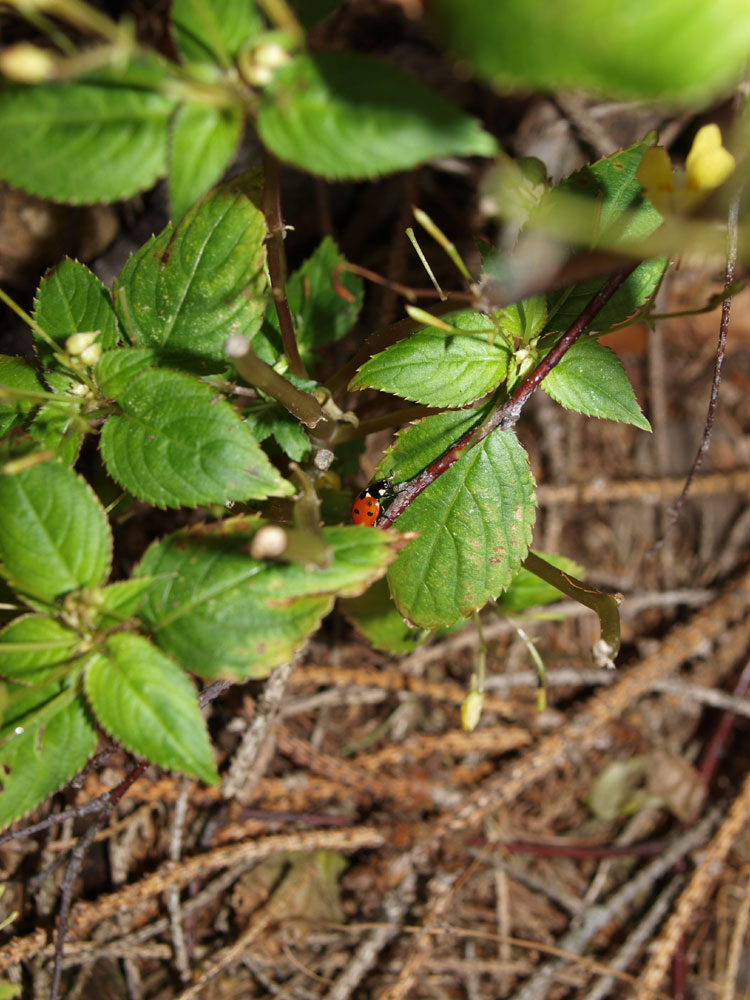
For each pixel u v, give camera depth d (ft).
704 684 1.24
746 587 1.24
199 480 0.79
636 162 0.83
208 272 0.85
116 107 0.69
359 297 0.98
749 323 1.41
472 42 0.61
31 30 1.12
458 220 1.25
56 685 0.78
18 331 1.08
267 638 0.76
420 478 0.84
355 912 1.08
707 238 0.70
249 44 0.68
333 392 0.88
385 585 0.96
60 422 0.82
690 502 1.34
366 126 0.67
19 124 0.69
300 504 0.76
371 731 1.16
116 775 1.03
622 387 0.85
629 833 1.17
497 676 1.19
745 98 0.77
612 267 0.71
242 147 1.14
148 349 0.84
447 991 1.08
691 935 1.14
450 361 0.83
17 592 0.79
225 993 1.03
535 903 1.13
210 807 1.07
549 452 1.30
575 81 0.61
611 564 1.32
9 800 0.77
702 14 0.57
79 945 0.98
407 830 1.07
